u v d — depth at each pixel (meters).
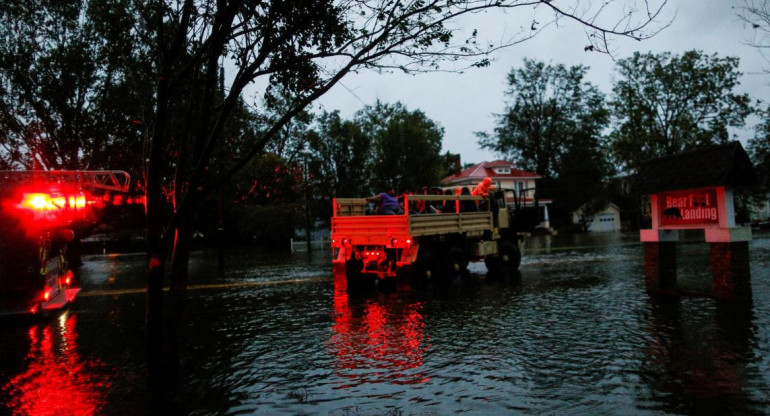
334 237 12.18
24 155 21.75
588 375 4.89
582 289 10.55
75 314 9.72
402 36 5.34
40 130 21.72
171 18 5.66
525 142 52.62
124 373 5.59
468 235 13.54
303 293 11.67
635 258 17.89
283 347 6.55
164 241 5.42
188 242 5.51
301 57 5.43
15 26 20.73
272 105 5.83
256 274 16.77
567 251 22.59
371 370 5.38
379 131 37.34
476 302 9.45
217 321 8.53
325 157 35.75
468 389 4.64
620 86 40.28
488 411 4.08
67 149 22.22
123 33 6.32
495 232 14.64
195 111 6.67
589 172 53.06
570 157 52.56
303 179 29.48
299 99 5.67
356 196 35.94
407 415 4.04
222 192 17.84
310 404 4.40
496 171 56.00
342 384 4.94
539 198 53.59
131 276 17.83
